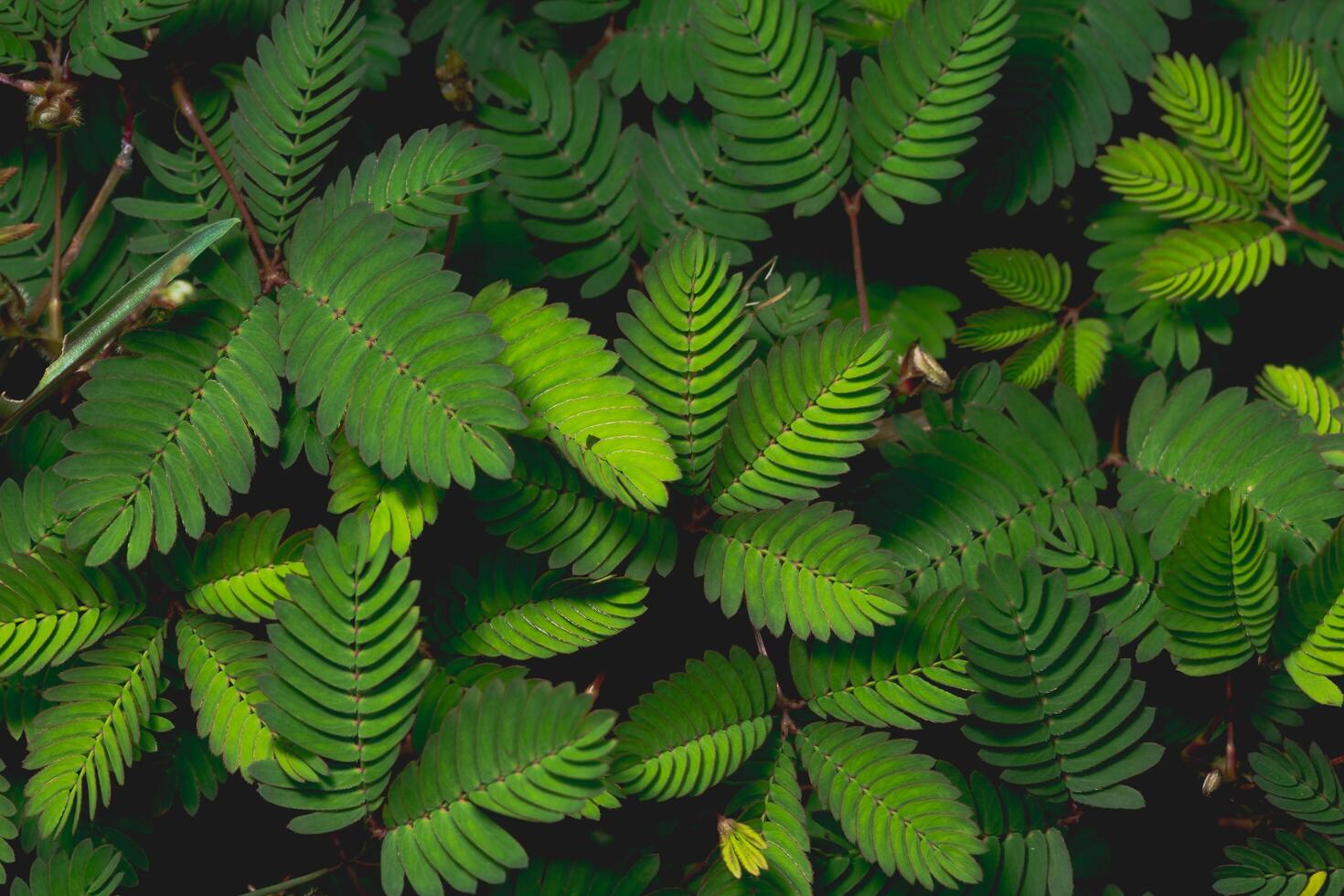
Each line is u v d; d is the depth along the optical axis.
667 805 0.61
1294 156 0.64
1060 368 0.65
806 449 0.59
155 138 0.62
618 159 0.63
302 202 0.60
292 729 0.57
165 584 0.59
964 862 0.58
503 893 0.60
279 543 0.59
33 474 0.59
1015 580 0.58
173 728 0.60
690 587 0.62
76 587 0.58
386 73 0.63
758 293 0.64
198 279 0.58
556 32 0.65
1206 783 0.61
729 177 0.63
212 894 0.62
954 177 0.64
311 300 0.58
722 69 0.61
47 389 0.59
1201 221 0.64
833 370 0.59
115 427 0.57
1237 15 0.66
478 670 0.59
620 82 0.63
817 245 0.65
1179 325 0.65
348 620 0.57
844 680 0.60
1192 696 0.62
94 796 0.58
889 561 0.59
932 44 0.61
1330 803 0.60
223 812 0.62
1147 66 0.64
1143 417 0.61
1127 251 0.65
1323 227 0.65
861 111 0.62
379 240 0.57
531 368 0.58
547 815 0.56
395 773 0.59
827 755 0.60
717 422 0.59
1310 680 0.60
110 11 0.60
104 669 0.58
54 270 0.61
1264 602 0.60
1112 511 0.61
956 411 0.62
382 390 0.57
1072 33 0.64
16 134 0.62
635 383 0.59
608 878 0.60
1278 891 0.60
